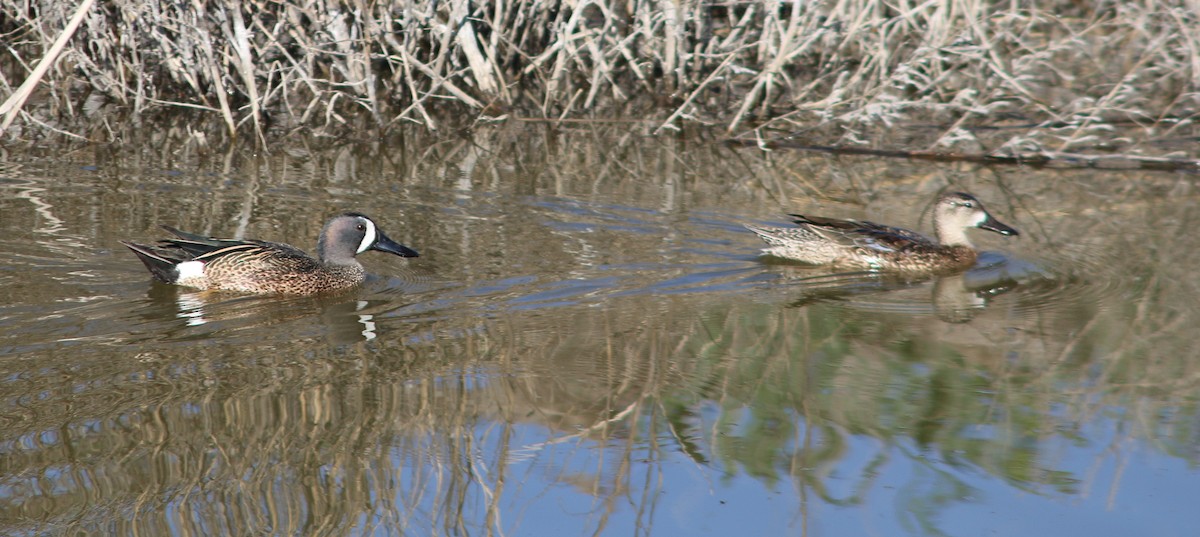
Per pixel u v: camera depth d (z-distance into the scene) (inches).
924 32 852.6
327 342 432.1
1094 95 874.8
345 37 846.5
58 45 338.3
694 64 903.1
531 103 888.3
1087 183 717.3
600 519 314.2
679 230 598.2
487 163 727.7
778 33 901.2
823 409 384.5
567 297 492.7
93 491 316.5
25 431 348.8
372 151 750.5
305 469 333.7
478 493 326.3
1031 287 529.3
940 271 557.3
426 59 910.4
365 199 637.3
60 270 502.9
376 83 907.4
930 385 403.2
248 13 856.9
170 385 385.1
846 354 436.8
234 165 701.9
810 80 929.5
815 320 476.4
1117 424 374.6
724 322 468.8
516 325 455.2
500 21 884.6
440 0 892.0
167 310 462.6
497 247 561.9
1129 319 477.7
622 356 425.1
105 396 374.6
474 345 431.8
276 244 505.7
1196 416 379.9
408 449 348.8
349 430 357.4
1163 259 562.6
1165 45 895.1
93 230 559.8
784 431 366.6
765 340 448.5
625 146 783.7
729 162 749.3
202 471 329.7
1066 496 329.4
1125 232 612.1
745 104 822.5
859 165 753.0
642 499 327.3
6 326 433.4
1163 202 670.5
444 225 594.2
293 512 310.8
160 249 495.8
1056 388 405.1
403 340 435.8
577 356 423.2
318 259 512.1
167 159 708.0
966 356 434.0
